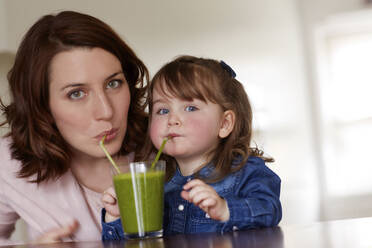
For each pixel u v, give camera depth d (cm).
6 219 171
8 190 164
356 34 531
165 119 142
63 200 160
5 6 396
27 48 148
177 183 147
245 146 148
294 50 532
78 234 157
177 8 468
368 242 83
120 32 444
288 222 469
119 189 115
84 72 139
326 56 539
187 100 140
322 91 538
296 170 502
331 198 532
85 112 141
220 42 483
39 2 407
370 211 523
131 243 106
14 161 164
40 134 153
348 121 534
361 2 527
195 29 474
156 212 114
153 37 457
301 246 83
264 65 502
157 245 97
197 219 139
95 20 150
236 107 151
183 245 94
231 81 155
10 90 159
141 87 165
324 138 536
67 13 149
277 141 488
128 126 164
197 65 148
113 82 146
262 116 484
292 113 516
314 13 539
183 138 139
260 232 109
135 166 113
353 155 532
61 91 142
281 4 529
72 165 163
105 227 130
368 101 529
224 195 137
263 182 132
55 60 141
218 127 144
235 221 118
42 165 156
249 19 502
